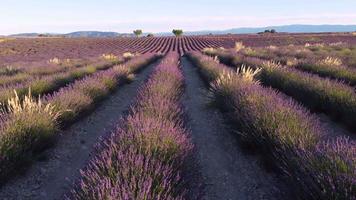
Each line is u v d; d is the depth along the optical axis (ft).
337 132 21.91
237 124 21.18
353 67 43.80
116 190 10.15
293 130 16.46
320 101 26.40
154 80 34.65
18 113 19.38
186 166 13.67
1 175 14.92
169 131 15.80
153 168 12.03
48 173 16.55
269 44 178.70
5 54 157.17
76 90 29.19
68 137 22.03
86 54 151.12
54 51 175.63
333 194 10.88
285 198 13.70
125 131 16.30
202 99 34.45
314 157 12.83
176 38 300.40
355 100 23.40
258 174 16.14
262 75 41.19
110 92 37.78
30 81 36.27
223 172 16.58
